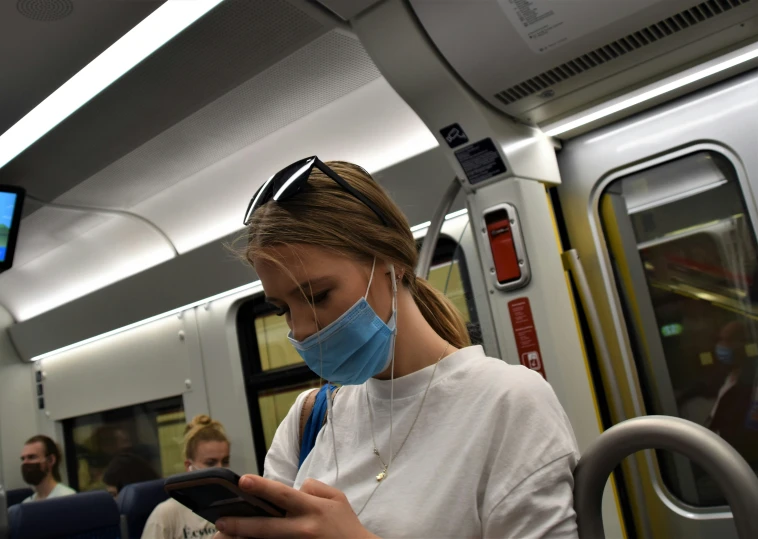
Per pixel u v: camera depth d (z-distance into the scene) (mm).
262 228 1005
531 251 2365
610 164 2602
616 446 953
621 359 2543
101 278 5379
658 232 2545
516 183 2387
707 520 2361
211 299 4539
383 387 1110
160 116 2918
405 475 1002
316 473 1153
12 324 6391
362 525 944
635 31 1994
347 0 2107
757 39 2061
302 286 1009
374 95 3078
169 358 4914
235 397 4398
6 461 6219
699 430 917
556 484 911
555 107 2395
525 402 963
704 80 2334
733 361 2391
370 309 1033
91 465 5836
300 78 2855
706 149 2412
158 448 5199
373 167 3506
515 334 2406
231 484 841
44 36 2301
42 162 3314
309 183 1043
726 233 2408
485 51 2102
